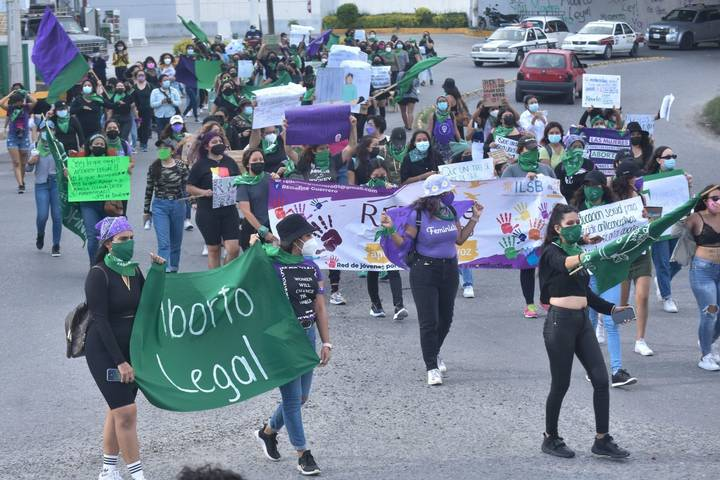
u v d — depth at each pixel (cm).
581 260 941
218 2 9081
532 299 1471
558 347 952
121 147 1941
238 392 905
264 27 9000
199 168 1515
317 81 2559
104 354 865
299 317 934
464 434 1027
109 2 8994
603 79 2130
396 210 1199
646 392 1148
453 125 2091
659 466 942
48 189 1836
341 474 929
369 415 1083
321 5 8919
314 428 1048
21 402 1127
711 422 1057
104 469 897
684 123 3588
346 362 1265
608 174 1919
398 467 944
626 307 966
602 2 7869
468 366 1248
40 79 4294
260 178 1459
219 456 977
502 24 8019
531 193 1474
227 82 2956
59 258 1825
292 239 933
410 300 1576
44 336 1373
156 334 893
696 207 1215
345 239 1471
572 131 1922
